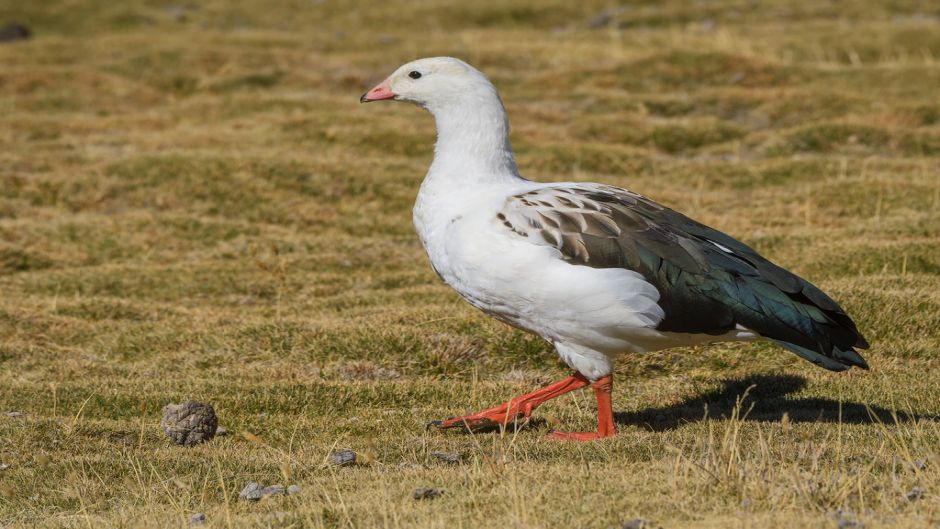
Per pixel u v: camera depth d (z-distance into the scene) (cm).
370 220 2073
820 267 1609
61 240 1922
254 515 816
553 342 1000
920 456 871
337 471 930
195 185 2183
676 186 2236
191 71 3384
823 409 1106
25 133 2695
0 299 1614
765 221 1933
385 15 4472
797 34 3809
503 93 3138
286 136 2572
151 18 4466
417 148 2498
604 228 948
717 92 2969
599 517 736
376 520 766
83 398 1209
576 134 2655
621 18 4269
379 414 1173
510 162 1067
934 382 1183
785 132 2572
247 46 3750
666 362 1320
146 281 1717
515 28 4303
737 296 927
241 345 1395
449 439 1041
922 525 686
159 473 954
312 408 1194
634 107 2930
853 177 2164
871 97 2845
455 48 3625
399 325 1412
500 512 763
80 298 1622
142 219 2011
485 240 962
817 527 687
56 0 4588
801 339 918
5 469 975
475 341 1364
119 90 3180
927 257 1603
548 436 1024
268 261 1822
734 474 786
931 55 3481
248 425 1138
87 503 892
